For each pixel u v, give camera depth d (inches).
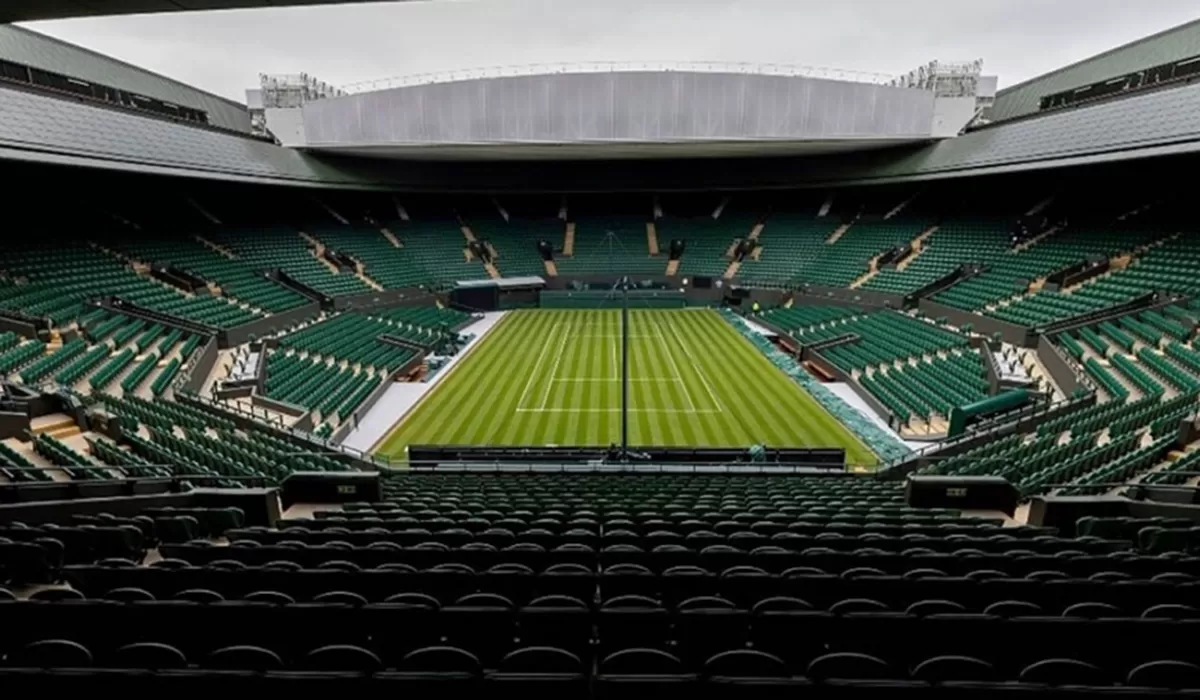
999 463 598.2
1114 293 1115.3
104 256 1253.1
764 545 347.9
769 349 1366.9
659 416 957.8
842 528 383.2
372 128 1606.8
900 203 1919.3
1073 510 424.8
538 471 679.1
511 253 2039.9
